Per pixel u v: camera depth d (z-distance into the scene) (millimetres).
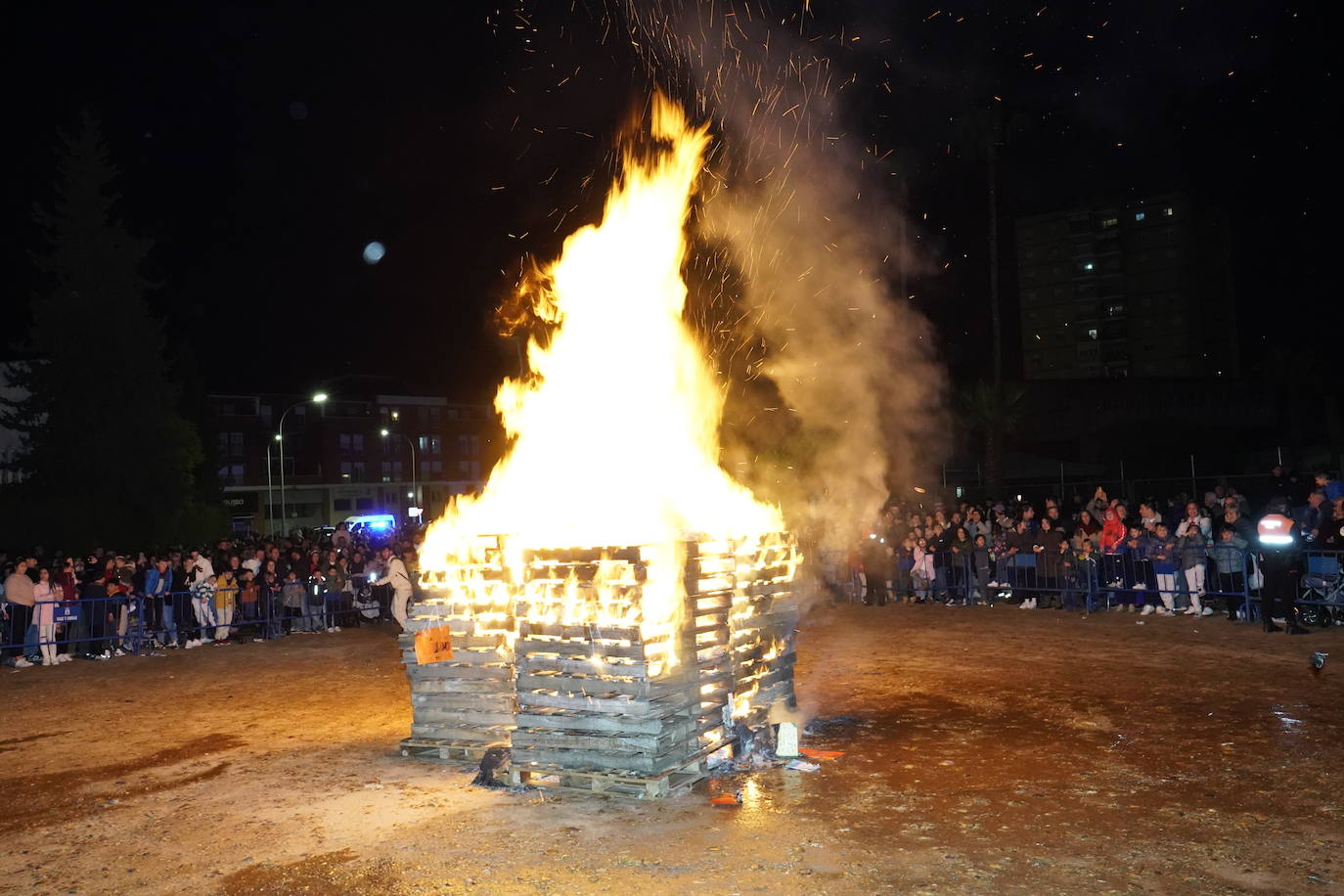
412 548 20750
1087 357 89750
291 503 74250
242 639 18406
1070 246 90500
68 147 33062
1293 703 9031
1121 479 26547
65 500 30359
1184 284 86562
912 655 12961
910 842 5695
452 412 84062
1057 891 4918
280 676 13703
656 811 6488
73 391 32531
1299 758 7207
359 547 23016
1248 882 4973
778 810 6414
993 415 30406
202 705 11539
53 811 7188
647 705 6879
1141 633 13844
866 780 7082
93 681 13820
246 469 71688
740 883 5152
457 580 8398
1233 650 12062
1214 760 7262
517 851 5805
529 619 7328
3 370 36719
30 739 9945
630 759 6918
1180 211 86812
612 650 7012
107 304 32969
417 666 8484
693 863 5484
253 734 9734
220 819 6773
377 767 8070
